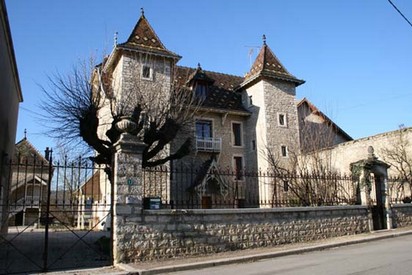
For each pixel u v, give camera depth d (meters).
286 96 29.75
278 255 10.11
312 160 18.53
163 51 23.23
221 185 23.36
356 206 14.13
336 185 15.75
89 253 11.02
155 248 9.22
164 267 8.30
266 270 8.02
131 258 8.90
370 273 7.06
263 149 27.55
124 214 9.00
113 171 9.36
